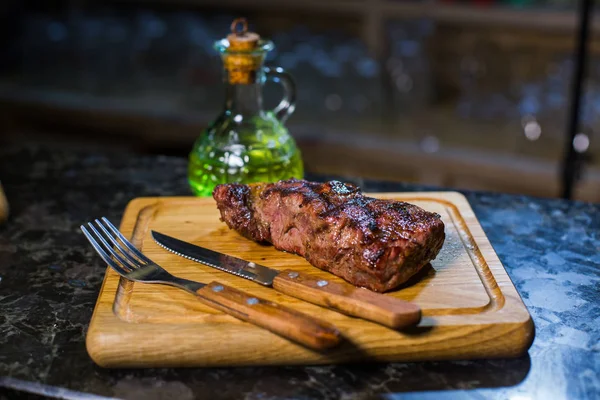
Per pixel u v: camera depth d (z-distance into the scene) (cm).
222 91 160
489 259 67
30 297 67
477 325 59
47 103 164
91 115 161
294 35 162
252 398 57
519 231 77
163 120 156
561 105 135
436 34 159
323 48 159
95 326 59
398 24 158
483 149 141
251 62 75
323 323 56
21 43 175
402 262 61
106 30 168
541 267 71
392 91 154
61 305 66
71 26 171
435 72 162
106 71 171
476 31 156
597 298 66
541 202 83
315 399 57
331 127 152
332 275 65
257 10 176
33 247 75
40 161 96
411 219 64
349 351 59
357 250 62
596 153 133
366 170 161
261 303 59
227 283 64
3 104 166
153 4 180
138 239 72
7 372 59
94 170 93
